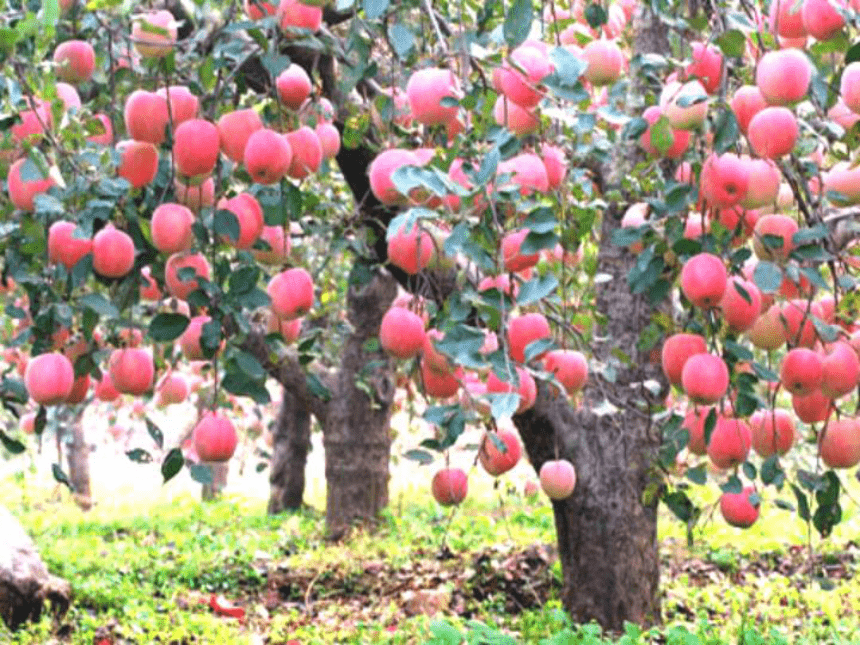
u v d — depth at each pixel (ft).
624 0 15.48
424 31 10.43
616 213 17.46
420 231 8.48
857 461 9.99
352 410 31.60
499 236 8.00
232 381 9.35
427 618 19.67
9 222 10.28
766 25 9.44
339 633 19.86
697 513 12.55
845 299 9.62
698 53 9.00
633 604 17.94
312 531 33.45
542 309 11.06
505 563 23.26
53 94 8.25
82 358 10.04
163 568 26.18
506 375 7.62
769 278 8.40
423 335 9.45
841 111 9.90
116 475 62.08
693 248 8.93
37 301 10.04
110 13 10.16
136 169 9.25
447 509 35.65
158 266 10.19
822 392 9.30
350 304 31.40
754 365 9.04
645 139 9.74
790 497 30.60
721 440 9.91
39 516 37.86
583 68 7.52
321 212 12.85
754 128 8.23
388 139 10.82
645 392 15.98
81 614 21.20
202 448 9.55
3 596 19.84
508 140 7.82
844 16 8.14
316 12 9.17
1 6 8.94
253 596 24.89
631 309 17.35
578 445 17.76
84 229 8.84
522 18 7.72
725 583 23.71
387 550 27.66
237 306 9.12
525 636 18.33
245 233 9.10
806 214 9.70
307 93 9.88
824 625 20.48
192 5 11.51
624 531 17.83
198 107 9.21
